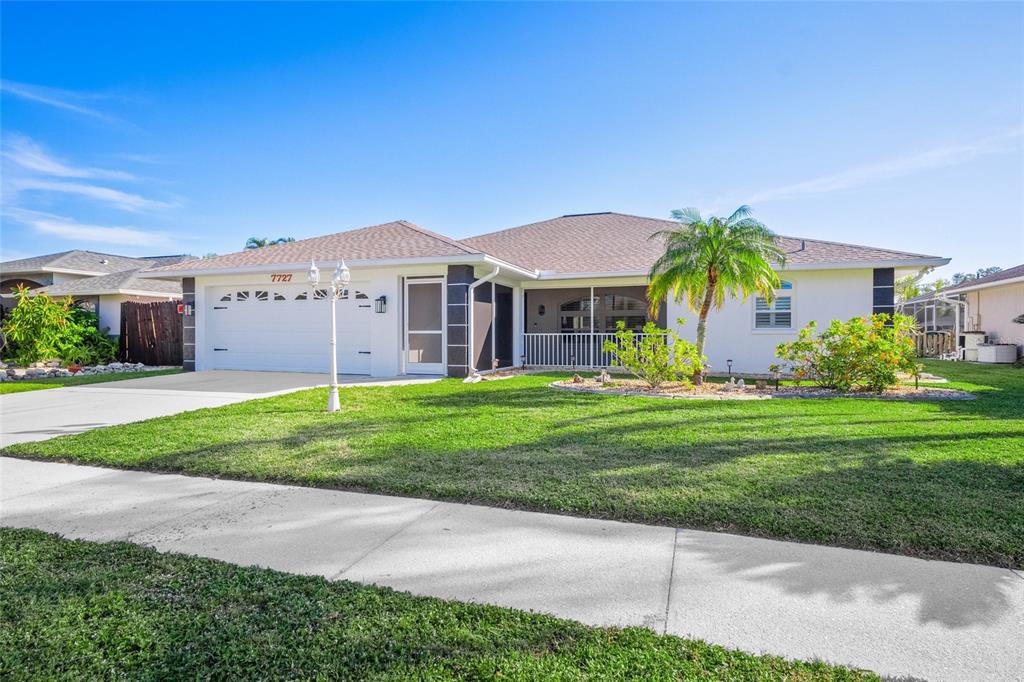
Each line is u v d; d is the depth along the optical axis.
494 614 2.53
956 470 4.60
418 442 5.87
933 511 3.68
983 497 3.93
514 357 16.06
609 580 2.88
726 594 2.71
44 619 2.51
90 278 22.83
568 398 9.12
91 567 3.04
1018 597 2.65
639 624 2.45
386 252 13.06
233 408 8.34
